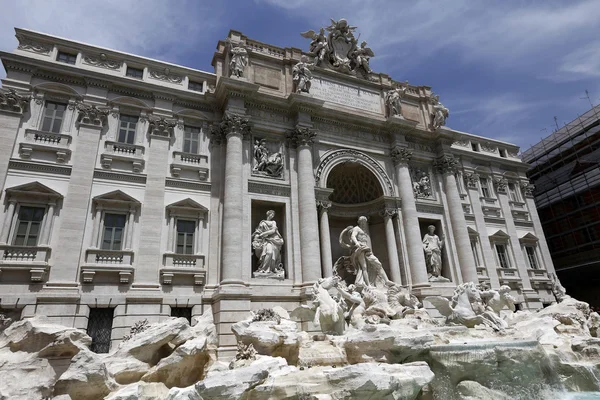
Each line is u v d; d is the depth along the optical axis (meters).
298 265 25.06
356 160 30.66
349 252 30.39
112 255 21.38
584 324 25.55
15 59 22.28
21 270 19.09
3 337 14.85
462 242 32.00
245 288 22.19
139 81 25.36
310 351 15.97
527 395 16.09
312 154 28.94
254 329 15.61
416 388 12.80
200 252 23.61
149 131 25.02
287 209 26.50
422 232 33.34
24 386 13.05
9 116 21.33
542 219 49.47
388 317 22.62
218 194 25.34
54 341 14.09
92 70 24.50
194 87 28.00
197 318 21.14
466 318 21.97
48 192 20.91
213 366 15.13
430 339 16.31
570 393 17.27
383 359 15.62
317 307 19.22
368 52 34.94
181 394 11.53
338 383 12.02
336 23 34.31
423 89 37.38
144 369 15.00
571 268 43.47
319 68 31.61
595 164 42.75
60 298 19.27
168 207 23.61
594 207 42.62
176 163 24.77
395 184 31.69
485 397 14.59
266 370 12.31
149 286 21.45
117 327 20.17
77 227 20.98
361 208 32.44
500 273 34.62
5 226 19.61
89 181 22.11
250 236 24.66
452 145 38.16
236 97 26.50
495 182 38.91
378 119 32.16
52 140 22.17
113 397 12.34
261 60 29.72
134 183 23.42
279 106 28.55
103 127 23.83
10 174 20.48
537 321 23.42
